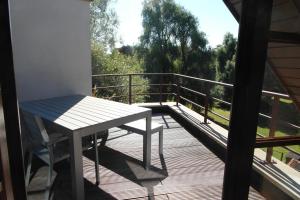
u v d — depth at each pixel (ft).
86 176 8.37
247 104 2.92
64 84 12.16
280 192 6.73
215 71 56.39
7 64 2.56
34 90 11.07
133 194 7.39
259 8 2.72
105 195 7.31
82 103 9.78
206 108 13.01
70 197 7.13
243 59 2.85
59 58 11.77
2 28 2.48
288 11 3.61
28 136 7.64
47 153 7.29
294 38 3.03
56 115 7.74
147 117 8.59
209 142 11.48
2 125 2.56
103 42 45.44
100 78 30.27
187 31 54.13
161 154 10.42
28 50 10.64
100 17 44.96
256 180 7.71
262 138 3.52
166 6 53.31
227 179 3.21
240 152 3.08
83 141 8.46
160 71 54.24
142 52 54.39
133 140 12.04
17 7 10.03
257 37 2.78
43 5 10.84
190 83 39.47
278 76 5.67
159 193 7.48
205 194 7.46
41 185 7.75
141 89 34.91
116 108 8.80
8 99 2.62
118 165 9.29
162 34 53.98
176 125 14.82
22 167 2.81
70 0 11.80
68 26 11.91
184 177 8.49
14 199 2.81
